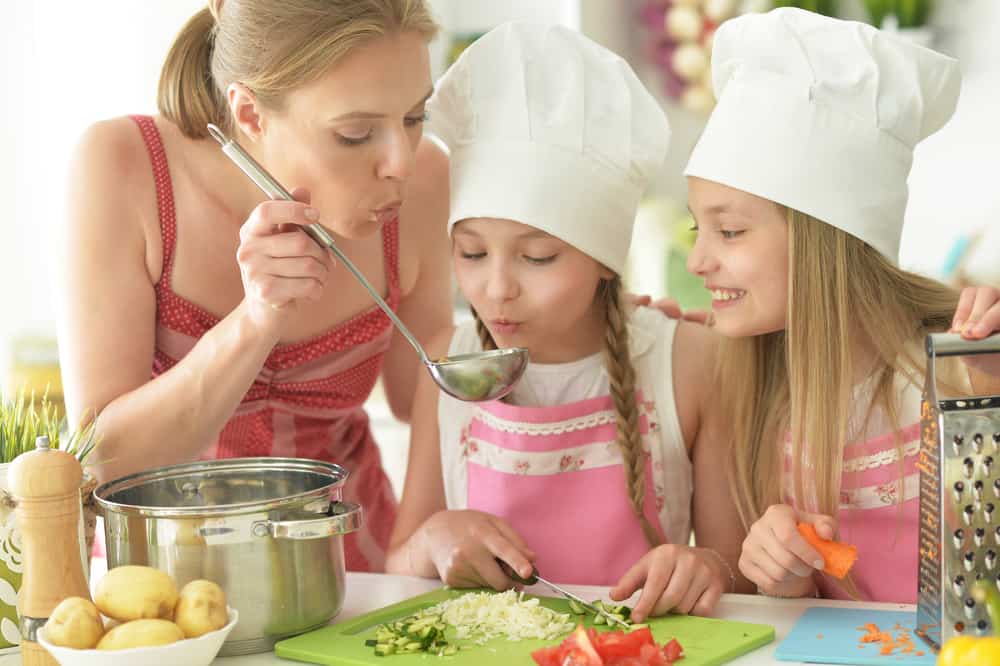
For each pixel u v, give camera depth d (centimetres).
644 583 121
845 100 132
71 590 103
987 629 98
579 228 140
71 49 321
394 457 273
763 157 132
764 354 149
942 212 264
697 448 156
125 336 152
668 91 273
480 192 141
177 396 140
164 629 97
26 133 327
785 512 123
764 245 135
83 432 126
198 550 106
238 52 132
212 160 158
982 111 257
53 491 101
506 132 142
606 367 152
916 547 140
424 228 178
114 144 155
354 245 166
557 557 150
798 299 135
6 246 329
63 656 95
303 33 126
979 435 98
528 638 110
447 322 186
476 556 128
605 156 143
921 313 142
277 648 109
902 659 100
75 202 153
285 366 165
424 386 165
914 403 141
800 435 141
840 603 120
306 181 133
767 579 121
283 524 107
